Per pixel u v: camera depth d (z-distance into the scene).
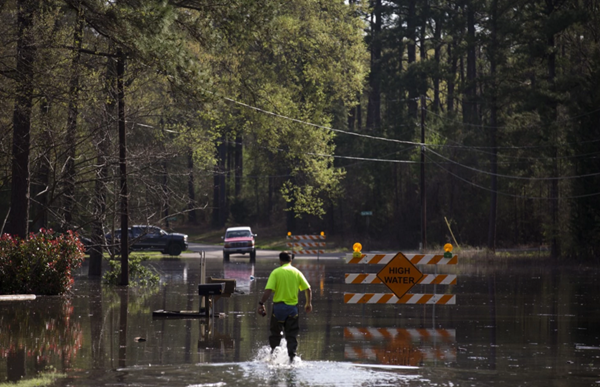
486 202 91.94
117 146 42.56
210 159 62.38
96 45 35.41
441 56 139.50
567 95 71.44
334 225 115.88
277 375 15.08
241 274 48.72
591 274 49.91
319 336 21.30
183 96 25.78
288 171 120.50
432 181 96.06
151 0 24.02
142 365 16.25
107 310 27.52
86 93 36.66
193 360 16.92
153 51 24.06
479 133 95.75
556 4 74.44
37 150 40.41
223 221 138.62
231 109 66.31
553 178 69.81
